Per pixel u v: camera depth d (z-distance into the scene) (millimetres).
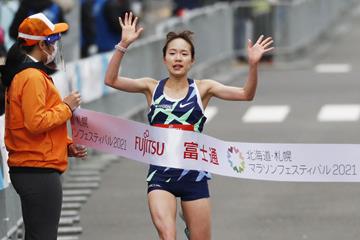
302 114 39969
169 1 58781
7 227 19828
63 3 31672
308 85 48406
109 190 28219
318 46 65562
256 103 43250
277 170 18844
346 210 25359
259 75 52781
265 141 33906
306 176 18906
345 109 40938
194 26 47094
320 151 18812
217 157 18469
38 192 17484
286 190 27922
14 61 17391
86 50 37281
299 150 18844
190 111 18094
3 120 20078
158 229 17781
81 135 19078
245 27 55688
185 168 18125
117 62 18156
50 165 17484
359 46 65125
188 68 18047
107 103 34125
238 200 26703
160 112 18156
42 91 17234
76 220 24562
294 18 57188
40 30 17344
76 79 30125
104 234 23453
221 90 18141
